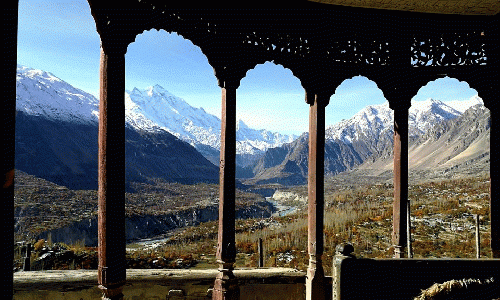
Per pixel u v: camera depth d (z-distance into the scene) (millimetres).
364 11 7145
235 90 6301
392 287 4781
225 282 6062
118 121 5320
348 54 7078
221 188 6141
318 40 6848
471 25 7516
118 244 5254
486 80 7488
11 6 2648
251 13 6453
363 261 4742
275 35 6590
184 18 6004
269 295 6836
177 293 6715
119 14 5410
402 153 7320
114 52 5352
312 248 6625
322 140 6742
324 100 6816
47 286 6465
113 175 5250
